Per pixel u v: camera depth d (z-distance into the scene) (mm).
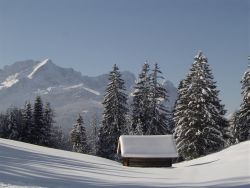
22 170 24406
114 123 65375
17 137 79250
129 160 49281
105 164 42469
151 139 51812
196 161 48875
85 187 20297
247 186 22641
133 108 67688
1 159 28922
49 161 33094
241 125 57062
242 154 42031
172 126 75000
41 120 77562
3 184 17734
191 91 55062
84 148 82938
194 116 53531
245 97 56531
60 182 21219
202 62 55062
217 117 54500
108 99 66375
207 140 53156
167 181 28484
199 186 23875
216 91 55188
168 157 49062
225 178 27922
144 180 28047
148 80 67875
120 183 24250
